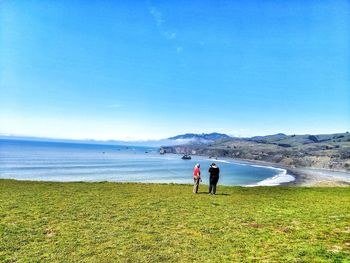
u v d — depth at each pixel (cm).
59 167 15312
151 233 1698
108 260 1304
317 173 18500
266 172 17412
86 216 2066
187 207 2417
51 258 1320
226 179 12594
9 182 3975
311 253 1363
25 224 1823
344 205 2603
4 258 1312
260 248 1453
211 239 1596
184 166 19938
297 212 2272
